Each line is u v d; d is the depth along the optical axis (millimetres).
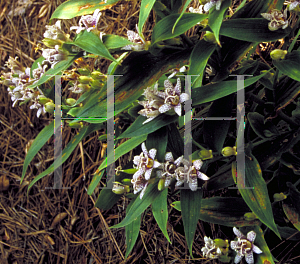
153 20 779
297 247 609
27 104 902
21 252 846
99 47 427
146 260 715
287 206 529
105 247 752
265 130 514
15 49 955
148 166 448
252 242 494
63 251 802
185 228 460
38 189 863
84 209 791
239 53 473
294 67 455
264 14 441
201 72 444
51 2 905
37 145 573
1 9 980
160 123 448
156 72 461
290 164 533
